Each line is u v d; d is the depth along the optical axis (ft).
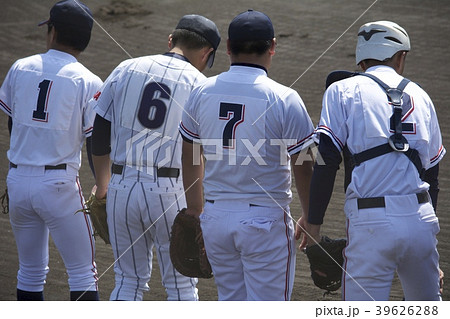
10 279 54.08
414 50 104.58
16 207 44.70
